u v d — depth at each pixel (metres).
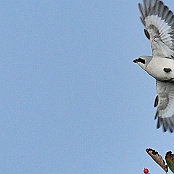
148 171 8.97
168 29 12.70
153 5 12.89
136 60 13.20
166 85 13.91
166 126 14.68
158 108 14.70
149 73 13.09
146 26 13.05
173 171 8.84
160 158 8.87
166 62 12.68
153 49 12.95
